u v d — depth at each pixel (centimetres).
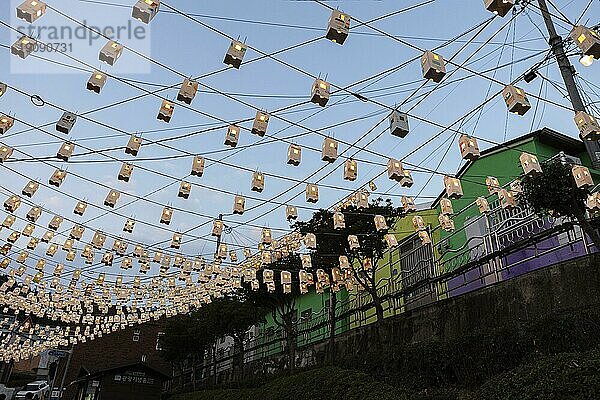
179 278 1614
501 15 595
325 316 2256
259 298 1988
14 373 4919
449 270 1521
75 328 2359
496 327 1000
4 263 1340
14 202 1062
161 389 2756
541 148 1512
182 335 2816
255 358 2730
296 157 871
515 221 1348
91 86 759
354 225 1487
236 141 847
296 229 1485
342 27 679
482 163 1599
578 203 966
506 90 720
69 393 3544
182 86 779
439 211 1766
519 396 687
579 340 824
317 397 1171
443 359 1039
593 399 604
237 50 715
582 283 948
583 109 1034
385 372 1185
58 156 911
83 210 1126
